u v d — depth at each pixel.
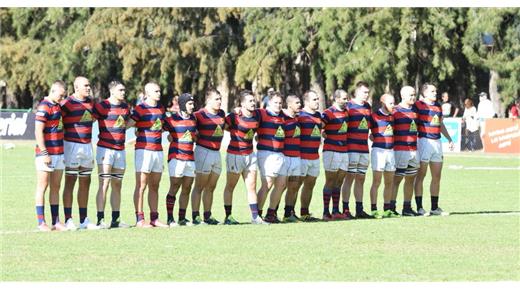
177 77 147.62
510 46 137.50
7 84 160.00
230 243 37.72
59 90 41.09
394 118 48.69
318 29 135.00
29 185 65.62
